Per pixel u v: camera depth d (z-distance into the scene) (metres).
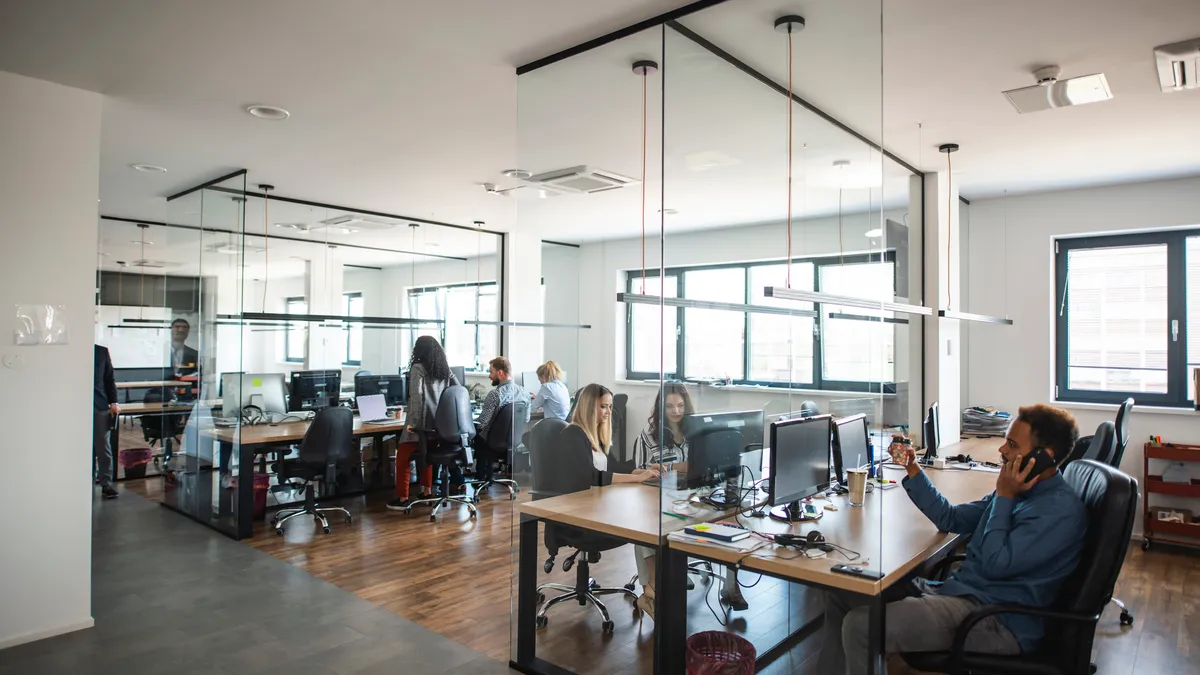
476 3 2.34
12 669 2.65
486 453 5.39
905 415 4.37
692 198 2.52
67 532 3.03
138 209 6.00
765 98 2.44
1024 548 2.06
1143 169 4.48
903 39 2.60
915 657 2.04
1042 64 2.84
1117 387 5.02
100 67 2.90
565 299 2.98
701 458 2.48
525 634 2.71
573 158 2.84
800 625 2.58
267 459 5.50
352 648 2.85
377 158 4.39
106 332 8.10
